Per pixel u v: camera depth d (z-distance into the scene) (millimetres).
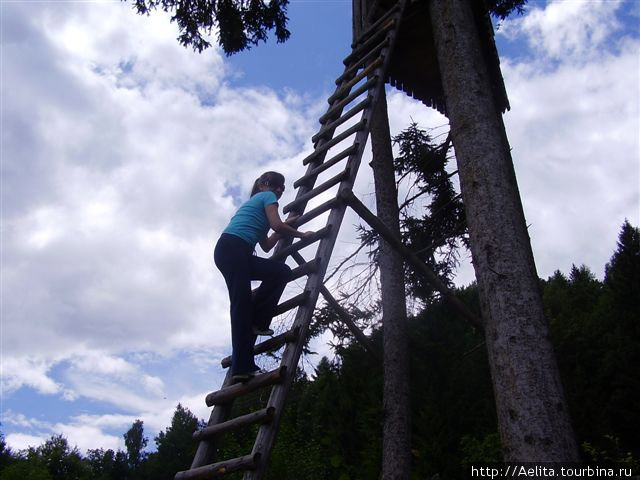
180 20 8797
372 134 7648
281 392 3699
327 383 14320
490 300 4406
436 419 11742
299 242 4676
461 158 5156
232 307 4078
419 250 7484
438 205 7629
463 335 13180
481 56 5809
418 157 7625
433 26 6152
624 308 17844
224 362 4441
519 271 4438
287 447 14367
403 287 6883
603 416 12289
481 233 4688
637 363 14516
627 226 20797
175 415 29141
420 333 12648
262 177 4746
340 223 4645
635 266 18406
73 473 38406
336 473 13047
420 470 11281
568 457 3688
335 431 13242
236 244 4215
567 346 15000
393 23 6301
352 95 5848
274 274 4316
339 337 7406
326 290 6344
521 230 4699
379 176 7348
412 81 7973
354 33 7941
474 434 11695
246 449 15117
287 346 3953
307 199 5051
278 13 8875
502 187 4863
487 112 5316
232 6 8773
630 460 9016
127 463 36938
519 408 3895
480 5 6711
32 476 32062
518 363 4047
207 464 3801
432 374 12594
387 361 6449
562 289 23031
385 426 6156
